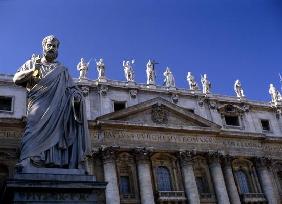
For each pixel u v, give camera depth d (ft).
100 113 143.23
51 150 25.82
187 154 146.92
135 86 154.61
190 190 141.59
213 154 151.84
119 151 138.62
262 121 175.22
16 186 22.30
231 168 155.74
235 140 160.97
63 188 23.35
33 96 27.76
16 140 126.00
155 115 148.87
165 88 161.79
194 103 164.25
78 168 26.23
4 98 134.62
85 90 144.56
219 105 168.04
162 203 137.59
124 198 134.10
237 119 169.68
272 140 168.25
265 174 160.04
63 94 28.14
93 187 24.06
